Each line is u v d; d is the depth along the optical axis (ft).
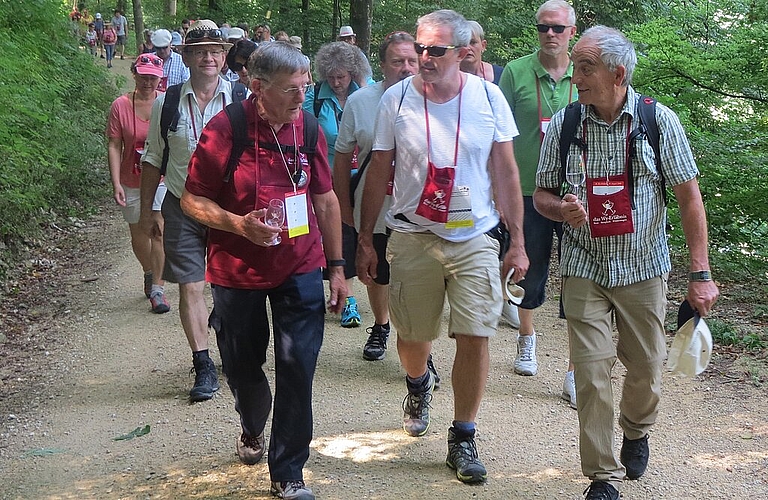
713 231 23.00
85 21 95.14
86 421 14.49
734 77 23.65
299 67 10.43
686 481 12.12
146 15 117.39
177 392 15.83
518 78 16.02
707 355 10.80
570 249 11.28
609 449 10.81
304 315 10.96
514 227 12.00
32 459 12.97
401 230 12.07
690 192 10.82
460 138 11.69
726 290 22.57
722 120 24.68
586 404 10.84
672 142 10.77
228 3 79.92
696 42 26.81
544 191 11.67
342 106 18.48
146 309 21.71
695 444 13.38
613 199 10.82
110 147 21.26
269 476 12.15
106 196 36.58
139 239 21.71
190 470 12.44
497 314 11.84
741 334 18.28
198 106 15.51
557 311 21.33
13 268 25.17
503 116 12.00
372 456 12.87
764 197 21.94
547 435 13.74
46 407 15.23
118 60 99.04
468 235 11.78
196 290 15.60
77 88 47.47
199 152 10.79
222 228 10.55
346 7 76.02
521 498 11.58
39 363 17.76
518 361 16.66
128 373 16.98
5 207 26.63
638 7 39.99
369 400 15.31
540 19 15.66
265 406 12.05
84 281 24.62
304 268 11.10
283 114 10.59
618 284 10.96
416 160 11.76
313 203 11.56
